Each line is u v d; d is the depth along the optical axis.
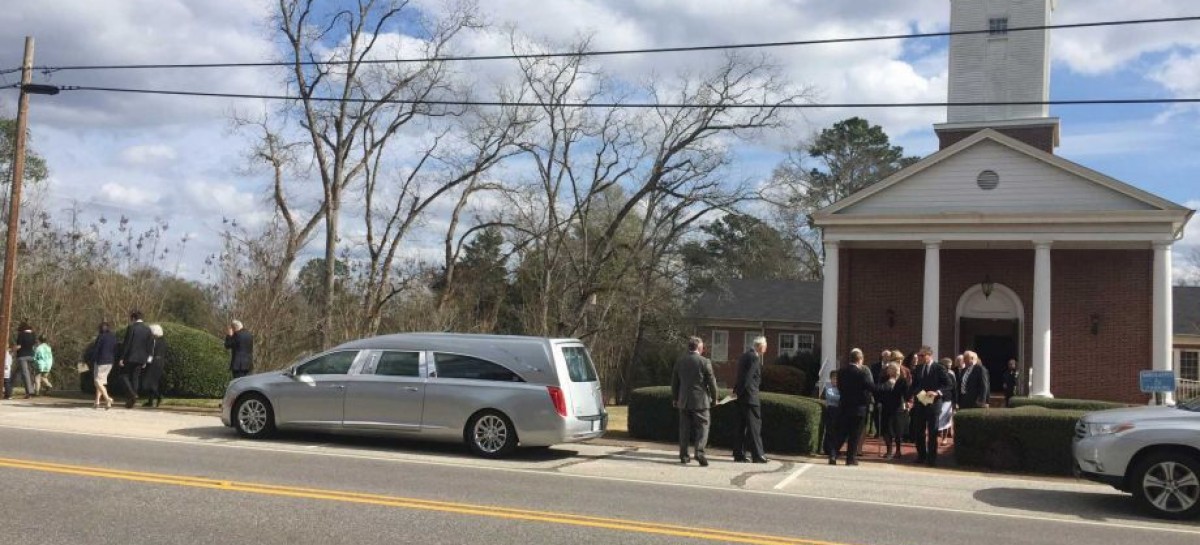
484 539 7.46
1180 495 9.69
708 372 13.06
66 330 29.86
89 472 10.05
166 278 33.28
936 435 14.39
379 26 32.44
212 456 11.74
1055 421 13.62
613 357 39.47
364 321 32.38
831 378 14.56
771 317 45.00
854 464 13.77
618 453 14.18
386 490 9.55
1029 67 29.19
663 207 36.31
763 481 11.59
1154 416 10.09
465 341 13.47
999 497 10.95
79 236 30.91
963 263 27.38
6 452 11.43
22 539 7.04
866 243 27.17
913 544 7.92
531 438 12.81
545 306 35.47
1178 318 38.16
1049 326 24.69
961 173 26.27
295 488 9.45
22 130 20.92
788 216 46.44
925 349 15.12
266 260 26.42
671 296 39.59
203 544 7.04
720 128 34.16
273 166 32.72
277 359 25.36
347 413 13.49
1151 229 24.19
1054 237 24.81
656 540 7.66
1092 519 9.62
